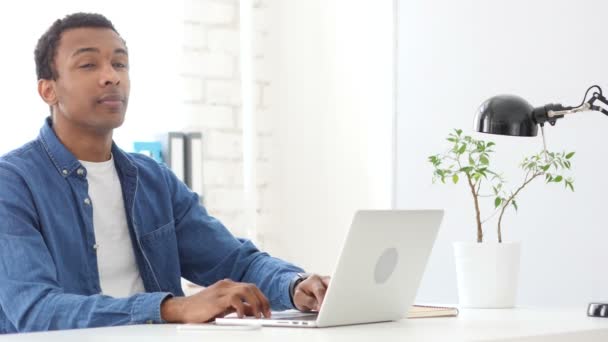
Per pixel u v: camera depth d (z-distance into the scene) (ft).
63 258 5.82
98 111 6.03
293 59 11.61
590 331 4.35
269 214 11.59
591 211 8.49
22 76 9.89
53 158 5.95
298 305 5.51
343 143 11.08
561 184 8.74
